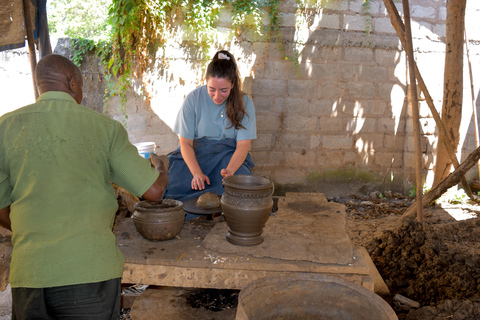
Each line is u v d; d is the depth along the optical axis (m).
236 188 2.04
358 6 5.60
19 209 1.41
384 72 5.83
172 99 5.39
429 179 6.02
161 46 5.22
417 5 5.71
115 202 1.58
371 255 3.26
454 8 4.97
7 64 5.06
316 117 5.79
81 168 1.45
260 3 5.34
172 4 5.11
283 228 2.38
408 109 5.92
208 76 2.66
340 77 5.74
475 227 4.34
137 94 5.30
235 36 5.38
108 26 6.49
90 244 1.43
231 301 2.17
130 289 2.60
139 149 4.87
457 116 5.22
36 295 1.37
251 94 5.38
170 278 2.02
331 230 2.36
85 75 5.16
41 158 1.41
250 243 2.12
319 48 5.61
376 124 5.94
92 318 1.42
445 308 2.45
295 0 5.43
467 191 5.55
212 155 2.96
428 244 3.15
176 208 2.21
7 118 1.46
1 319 2.48
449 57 5.13
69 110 1.48
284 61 5.58
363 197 5.99
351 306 1.72
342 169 5.97
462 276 2.84
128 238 2.28
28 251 1.38
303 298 1.76
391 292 2.84
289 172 5.86
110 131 1.55
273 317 1.74
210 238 2.24
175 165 2.97
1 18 2.92
